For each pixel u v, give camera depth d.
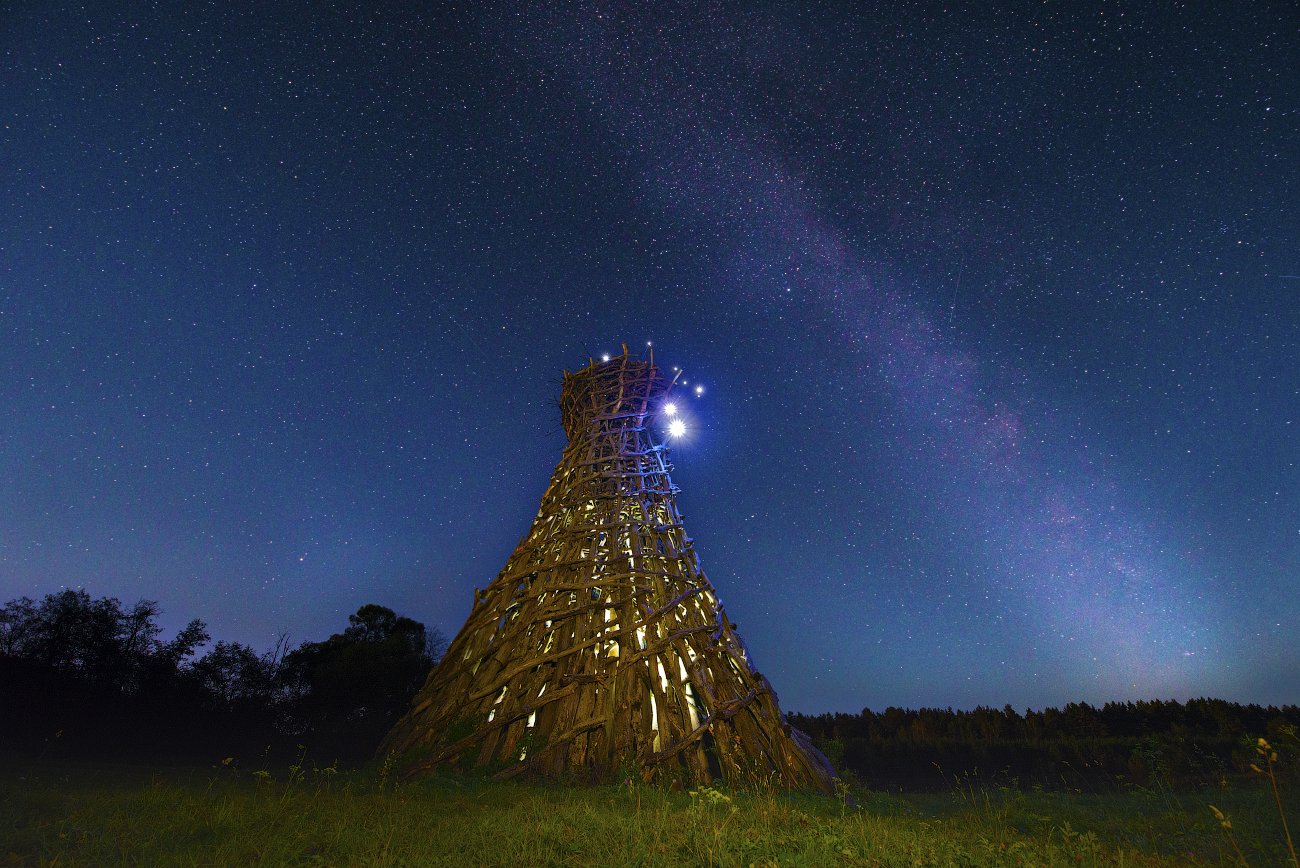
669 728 12.98
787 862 5.80
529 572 17.17
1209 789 11.14
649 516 18.44
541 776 12.16
